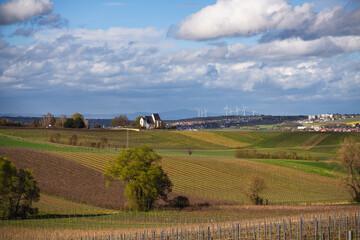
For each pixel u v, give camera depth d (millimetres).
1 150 101500
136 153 67000
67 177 84125
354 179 78750
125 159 66688
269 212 58438
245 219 51625
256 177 74875
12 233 42031
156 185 65438
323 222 38688
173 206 68000
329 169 115125
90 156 108062
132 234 38844
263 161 124312
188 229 40062
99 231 43188
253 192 74375
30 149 108688
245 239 33281
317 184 98188
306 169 114438
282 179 102500
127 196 64500
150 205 65625
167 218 55469
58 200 67562
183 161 115250
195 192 84688
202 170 106312
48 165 92000
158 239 35344
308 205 69062
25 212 57344
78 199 68750
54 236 39719
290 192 89562
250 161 123312
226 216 56188
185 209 64562
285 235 33594
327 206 64562
